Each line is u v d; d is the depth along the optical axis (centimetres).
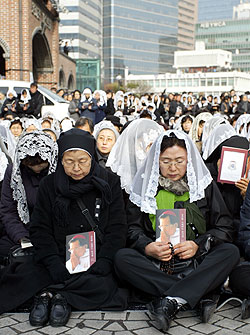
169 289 333
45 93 1393
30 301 371
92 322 342
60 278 357
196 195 367
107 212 374
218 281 343
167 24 13300
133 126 462
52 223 371
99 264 366
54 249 368
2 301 360
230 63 12794
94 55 9525
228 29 16250
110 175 384
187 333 324
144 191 375
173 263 364
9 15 2219
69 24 8531
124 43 12369
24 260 383
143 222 385
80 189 361
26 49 2262
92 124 613
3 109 1306
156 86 10281
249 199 381
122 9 12219
